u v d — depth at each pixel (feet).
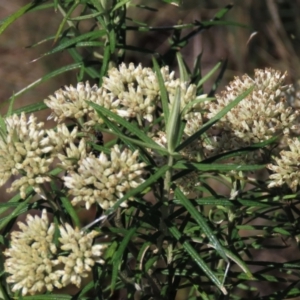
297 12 4.31
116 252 1.26
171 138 1.27
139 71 1.47
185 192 1.45
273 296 1.50
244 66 4.48
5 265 1.29
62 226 1.30
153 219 1.33
